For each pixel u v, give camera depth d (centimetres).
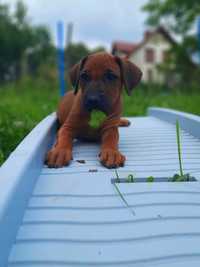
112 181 42
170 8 376
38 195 37
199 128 62
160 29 673
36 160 41
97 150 56
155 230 31
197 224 32
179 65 398
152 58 689
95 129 56
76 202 36
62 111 63
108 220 33
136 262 27
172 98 196
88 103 50
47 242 29
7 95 248
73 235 30
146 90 287
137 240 30
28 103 175
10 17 812
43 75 471
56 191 38
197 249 29
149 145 59
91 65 51
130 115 127
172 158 51
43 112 129
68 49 448
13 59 816
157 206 35
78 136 57
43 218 33
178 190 39
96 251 28
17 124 91
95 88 50
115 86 53
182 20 381
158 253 28
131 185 40
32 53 895
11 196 29
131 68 56
